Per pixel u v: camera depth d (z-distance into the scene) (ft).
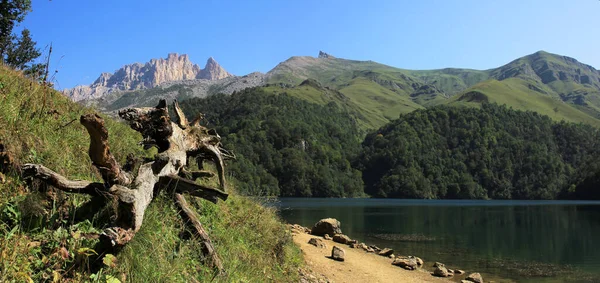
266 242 25.07
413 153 466.29
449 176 457.27
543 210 216.74
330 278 29.09
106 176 12.34
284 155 398.42
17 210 11.68
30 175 12.50
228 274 16.47
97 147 11.66
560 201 360.89
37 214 11.90
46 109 18.79
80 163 16.85
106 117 26.99
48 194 12.92
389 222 126.82
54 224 12.09
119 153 22.15
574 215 177.37
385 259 49.85
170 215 16.17
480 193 448.24
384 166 454.40
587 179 391.86
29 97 18.33
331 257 38.27
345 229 102.99
